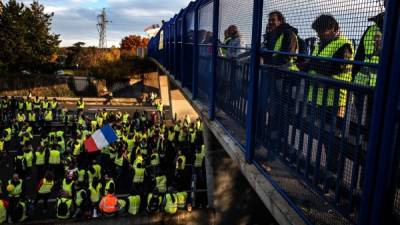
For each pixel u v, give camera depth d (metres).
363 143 2.98
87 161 18.53
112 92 45.12
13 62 42.34
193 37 11.14
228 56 7.32
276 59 4.72
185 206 13.67
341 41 3.27
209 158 13.74
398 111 2.41
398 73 2.38
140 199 13.05
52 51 46.41
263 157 5.16
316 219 3.66
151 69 46.09
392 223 2.53
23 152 15.87
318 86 3.71
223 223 14.02
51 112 26.23
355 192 3.07
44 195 13.55
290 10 4.27
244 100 6.25
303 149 4.05
